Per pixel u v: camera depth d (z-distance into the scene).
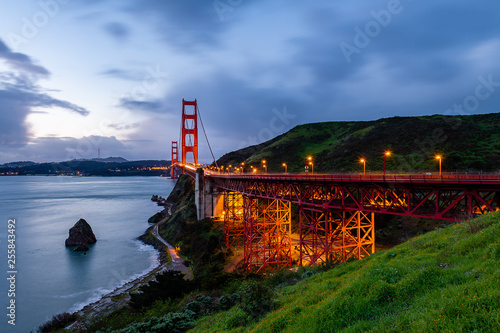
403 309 9.02
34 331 35.31
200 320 19.23
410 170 70.75
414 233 49.69
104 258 63.12
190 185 139.38
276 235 49.06
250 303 15.57
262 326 12.08
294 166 106.88
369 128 112.38
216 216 79.25
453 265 12.08
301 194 39.16
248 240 50.41
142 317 25.03
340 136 130.88
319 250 42.09
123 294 43.38
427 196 25.19
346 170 81.12
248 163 124.69
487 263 10.27
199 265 54.06
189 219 82.19
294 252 49.34
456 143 80.44
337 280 15.89
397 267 12.70
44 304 42.38
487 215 17.53
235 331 13.80
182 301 26.25
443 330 6.72
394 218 56.12
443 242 16.03
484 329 6.35
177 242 71.62
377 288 10.65
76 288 47.81
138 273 54.66
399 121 113.06
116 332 18.52
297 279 24.23
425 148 82.81
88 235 75.06
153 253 67.19
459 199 23.19
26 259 62.12
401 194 27.92
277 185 44.44
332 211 35.31
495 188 20.89
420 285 10.23
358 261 20.36
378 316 9.22
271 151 131.75
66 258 63.00
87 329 25.62
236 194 78.06
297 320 10.99
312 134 144.75
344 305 10.31
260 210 64.62
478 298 7.30
